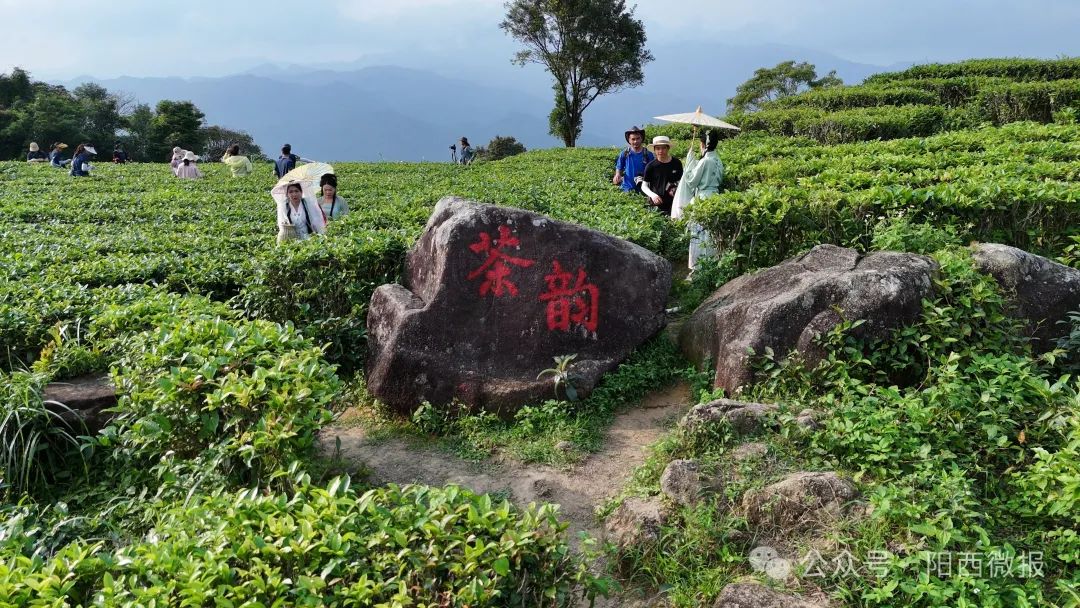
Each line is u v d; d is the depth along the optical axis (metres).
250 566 3.57
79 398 5.94
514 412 6.46
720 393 6.02
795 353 5.99
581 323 6.84
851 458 4.89
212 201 17.70
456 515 3.72
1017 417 5.05
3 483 5.41
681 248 10.13
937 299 6.00
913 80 26.69
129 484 5.48
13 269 9.10
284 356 5.34
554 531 3.86
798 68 64.44
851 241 8.39
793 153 15.66
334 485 4.02
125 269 9.12
